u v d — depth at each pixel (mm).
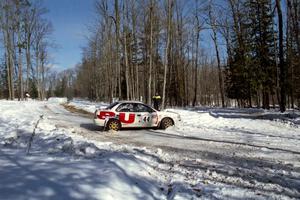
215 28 38188
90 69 66000
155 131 14672
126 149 9766
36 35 53031
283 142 11531
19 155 7312
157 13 28266
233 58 38625
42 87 59000
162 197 5500
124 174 6109
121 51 31875
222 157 8852
